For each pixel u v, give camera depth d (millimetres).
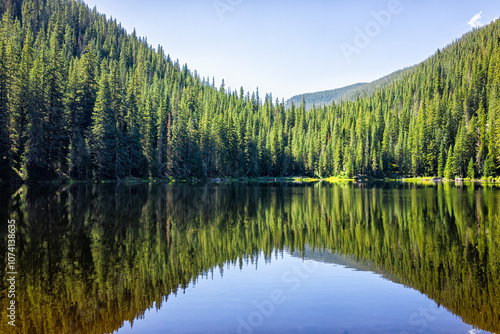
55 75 61312
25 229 20328
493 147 86875
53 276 12766
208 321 9492
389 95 190625
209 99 143125
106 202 33438
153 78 143500
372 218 28000
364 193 52781
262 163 119250
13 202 30781
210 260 15891
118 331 8789
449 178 96188
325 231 23172
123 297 11188
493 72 132375
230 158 103250
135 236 19688
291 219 27781
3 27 107375
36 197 34938
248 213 30625
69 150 60500
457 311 10352
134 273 13492
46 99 59469
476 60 158875
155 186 59844
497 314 10148
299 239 20797
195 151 88250
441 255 16781
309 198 44781
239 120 110062
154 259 15484
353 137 123438
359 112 148875
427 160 109688
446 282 13047
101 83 70188
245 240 20266
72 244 17312
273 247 18750
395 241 19969
